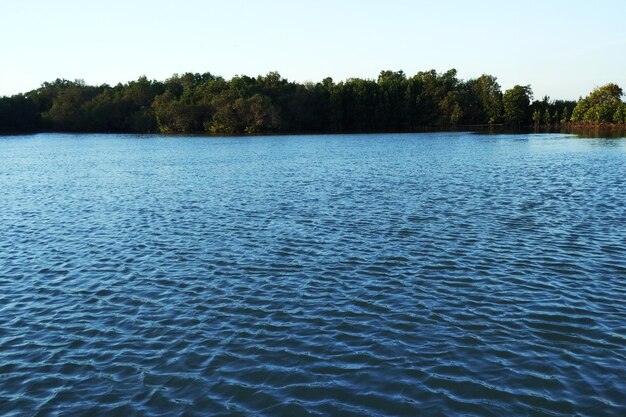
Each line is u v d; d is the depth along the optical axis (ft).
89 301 66.44
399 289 67.92
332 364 49.42
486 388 44.91
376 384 45.93
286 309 62.39
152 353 52.44
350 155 275.18
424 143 362.12
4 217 120.47
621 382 44.91
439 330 55.88
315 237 94.48
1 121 647.56
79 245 93.20
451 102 600.80
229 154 296.10
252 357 51.08
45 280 74.64
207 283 71.77
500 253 82.33
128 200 140.97
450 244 88.07
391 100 618.85
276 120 552.00
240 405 43.39
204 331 57.00
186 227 105.29
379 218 109.29
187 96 607.78
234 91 573.74
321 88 627.05
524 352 50.72
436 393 44.37
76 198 146.41
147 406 43.55
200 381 47.03
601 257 78.74
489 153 268.62
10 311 63.72
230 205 128.77
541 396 43.47
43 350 53.62
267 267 78.02
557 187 145.48
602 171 179.52
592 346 51.49
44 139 516.32
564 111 582.35
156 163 248.93
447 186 153.07
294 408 42.80
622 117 522.06
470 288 67.62
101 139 497.87
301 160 249.75
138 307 64.08
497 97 608.19
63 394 45.60
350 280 71.67
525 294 65.16
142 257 84.74
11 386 47.06
